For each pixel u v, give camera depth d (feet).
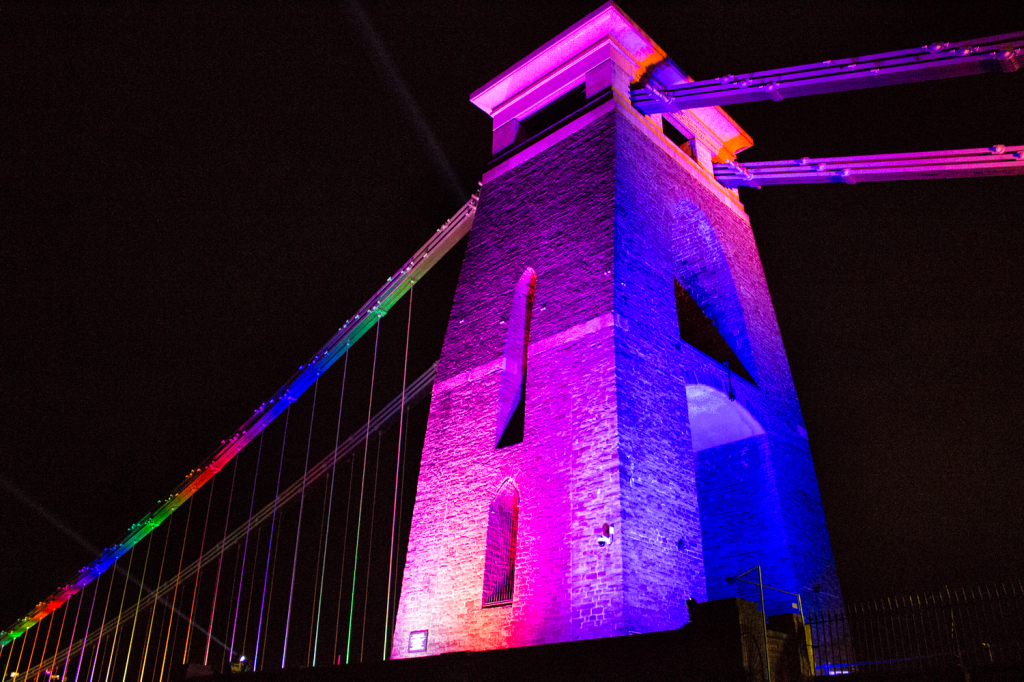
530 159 62.13
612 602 40.27
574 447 45.98
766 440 56.80
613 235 50.96
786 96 55.47
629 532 41.88
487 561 47.98
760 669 32.96
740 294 62.49
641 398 46.78
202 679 56.18
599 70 60.85
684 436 48.73
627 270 50.57
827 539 57.26
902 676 32.78
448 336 59.36
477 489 50.70
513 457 49.37
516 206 60.75
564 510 44.75
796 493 56.75
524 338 55.93
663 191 58.08
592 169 55.72
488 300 57.98
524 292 57.00
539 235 56.95
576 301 50.88
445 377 57.77
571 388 47.98
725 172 67.36
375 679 44.16
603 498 43.06
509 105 67.97
